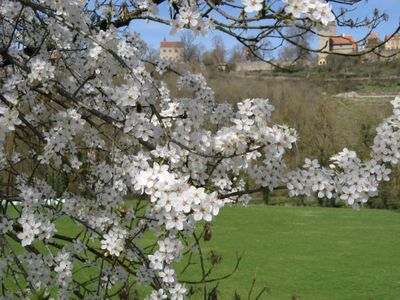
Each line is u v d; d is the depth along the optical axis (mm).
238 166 2775
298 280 12656
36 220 3029
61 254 3178
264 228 20953
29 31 3670
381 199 27625
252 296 11047
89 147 4059
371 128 28422
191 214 2350
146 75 3508
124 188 3703
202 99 4199
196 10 2520
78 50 3455
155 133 2812
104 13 3654
